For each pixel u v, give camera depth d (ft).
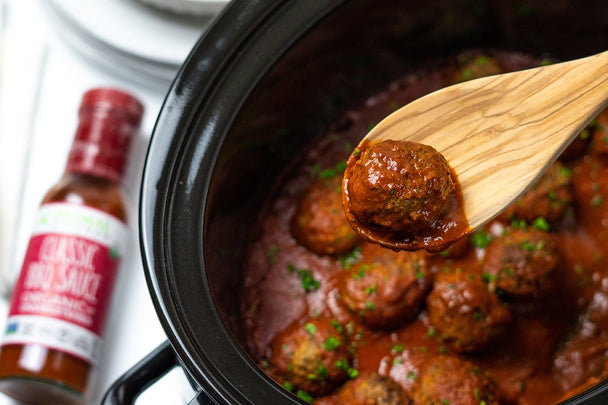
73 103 2.37
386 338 1.92
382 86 2.15
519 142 1.68
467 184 1.68
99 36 2.25
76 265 2.09
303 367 1.87
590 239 1.98
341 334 1.91
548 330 1.93
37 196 2.33
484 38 2.12
